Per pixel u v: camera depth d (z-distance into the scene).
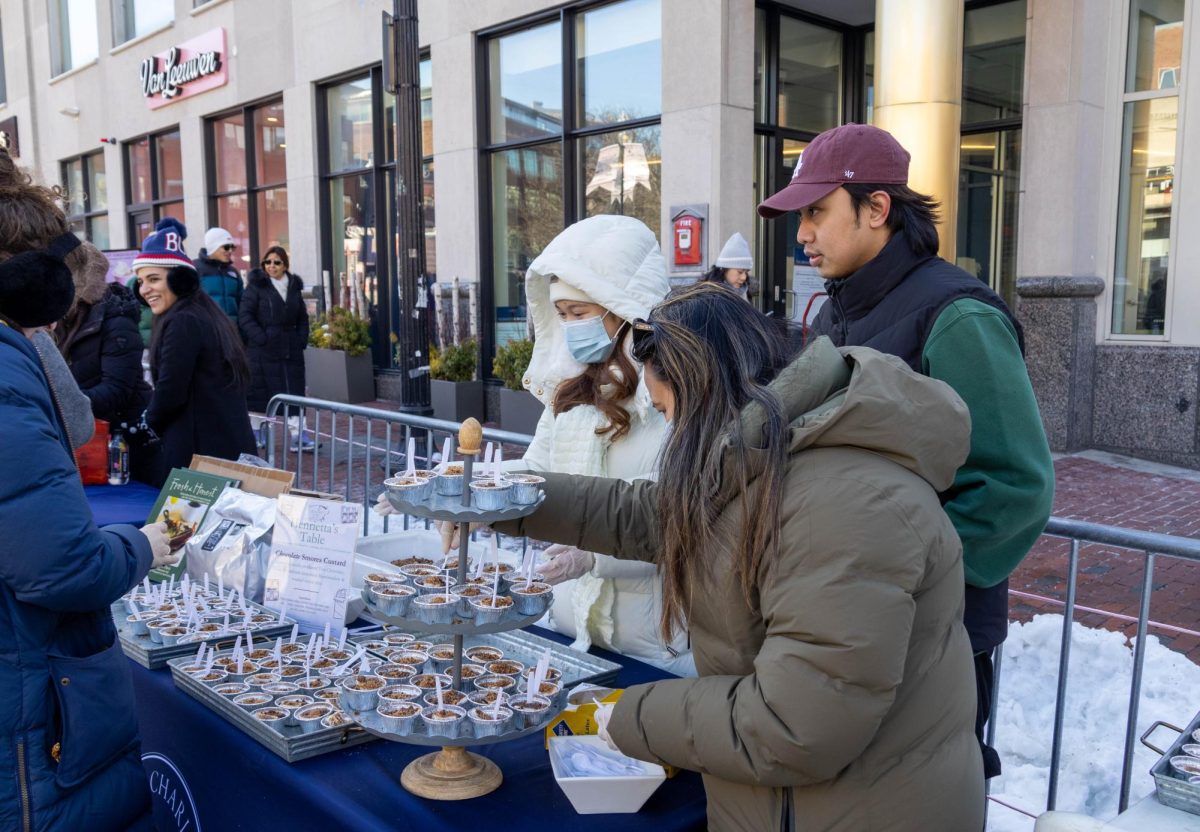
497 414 10.23
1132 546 2.22
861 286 1.99
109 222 17.17
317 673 2.08
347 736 1.79
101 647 1.81
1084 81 7.71
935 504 1.35
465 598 1.67
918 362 1.88
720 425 1.39
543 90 9.85
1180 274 7.66
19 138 19.75
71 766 1.70
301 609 2.45
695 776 1.75
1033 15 7.80
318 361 11.98
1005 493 1.76
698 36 7.96
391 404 11.56
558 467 2.35
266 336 8.35
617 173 9.20
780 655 1.29
